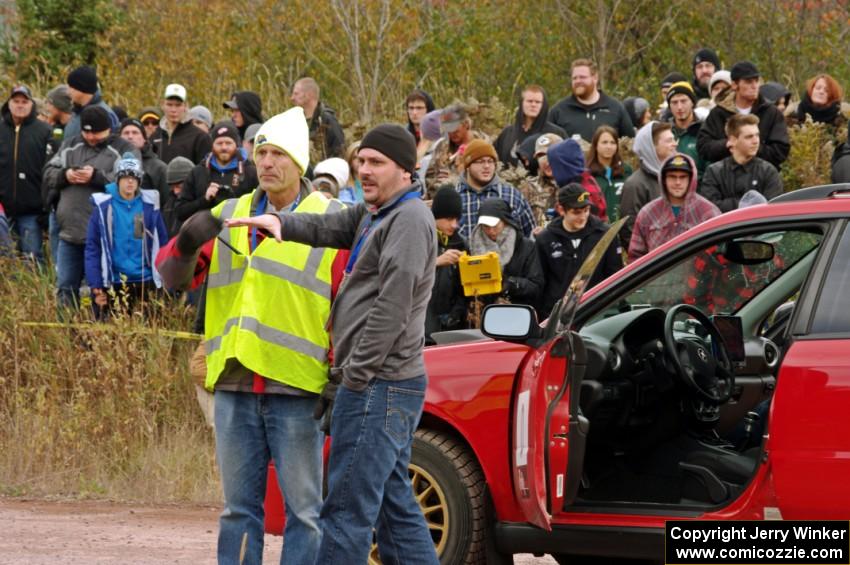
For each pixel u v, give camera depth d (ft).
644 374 37.09
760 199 56.29
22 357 63.05
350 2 111.55
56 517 49.67
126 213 64.54
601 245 34.06
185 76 113.39
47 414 59.47
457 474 36.68
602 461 37.45
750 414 37.42
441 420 37.09
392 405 31.09
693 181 55.98
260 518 33.65
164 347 61.36
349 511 31.22
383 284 30.68
